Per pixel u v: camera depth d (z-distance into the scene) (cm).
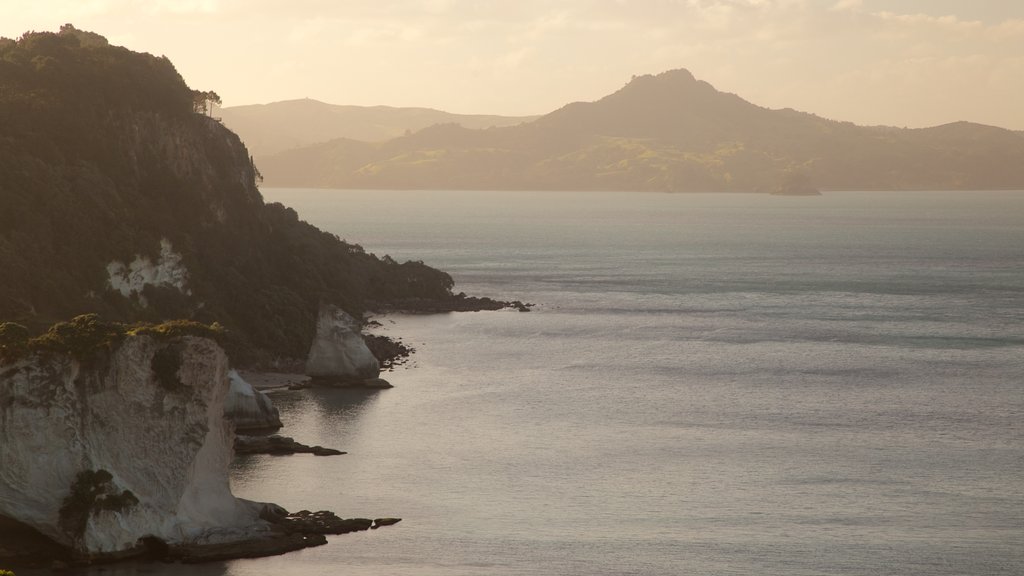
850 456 10750
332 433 11375
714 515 8938
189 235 16562
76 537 7394
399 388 13925
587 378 14700
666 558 7956
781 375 15012
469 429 11650
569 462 10394
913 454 10844
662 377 14825
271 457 10325
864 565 7900
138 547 7569
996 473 10212
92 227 14612
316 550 7894
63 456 7519
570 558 7919
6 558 7381
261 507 8325
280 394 13450
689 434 11569
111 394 7675
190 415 7844
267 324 16150
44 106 15925
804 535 8500
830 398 13475
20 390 7519
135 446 7694
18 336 7631
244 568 7494
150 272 15212
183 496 7788
